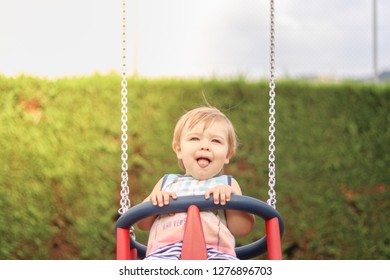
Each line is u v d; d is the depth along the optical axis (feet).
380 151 18.33
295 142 18.21
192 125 11.02
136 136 18.16
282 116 18.24
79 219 18.12
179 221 10.41
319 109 18.29
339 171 18.30
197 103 18.13
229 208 10.18
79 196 18.13
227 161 11.36
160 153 18.07
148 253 10.60
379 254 18.35
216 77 18.43
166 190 10.96
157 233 10.53
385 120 18.33
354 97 18.33
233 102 18.17
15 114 18.02
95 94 18.11
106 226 18.12
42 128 18.07
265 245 11.38
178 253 10.01
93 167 18.12
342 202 18.31
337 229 18.31
